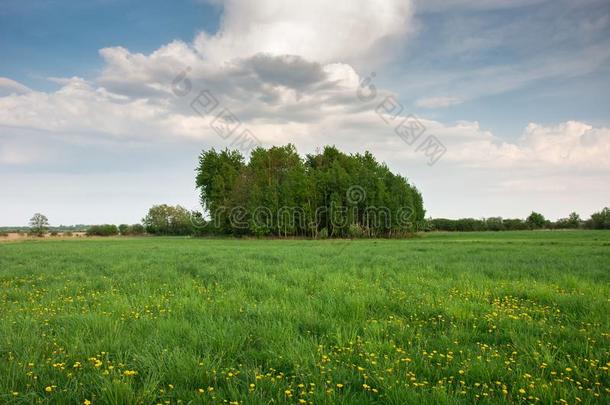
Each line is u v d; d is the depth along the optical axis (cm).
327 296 1092
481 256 2462
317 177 8456
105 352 633
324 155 9388
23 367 557
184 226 12156
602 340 688
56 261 2336
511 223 13125
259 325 784
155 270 1773
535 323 812
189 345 661
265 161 8769
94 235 11831
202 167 8962
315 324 801
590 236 6756
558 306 994
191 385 530
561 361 600
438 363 590
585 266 1805
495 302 1024
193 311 930
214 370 551
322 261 2222
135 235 12144
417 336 729
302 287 1275
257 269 1792
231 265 1992
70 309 973
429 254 2694
